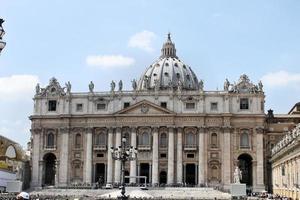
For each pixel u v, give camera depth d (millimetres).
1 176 124438
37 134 151875
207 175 144000
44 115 151500
